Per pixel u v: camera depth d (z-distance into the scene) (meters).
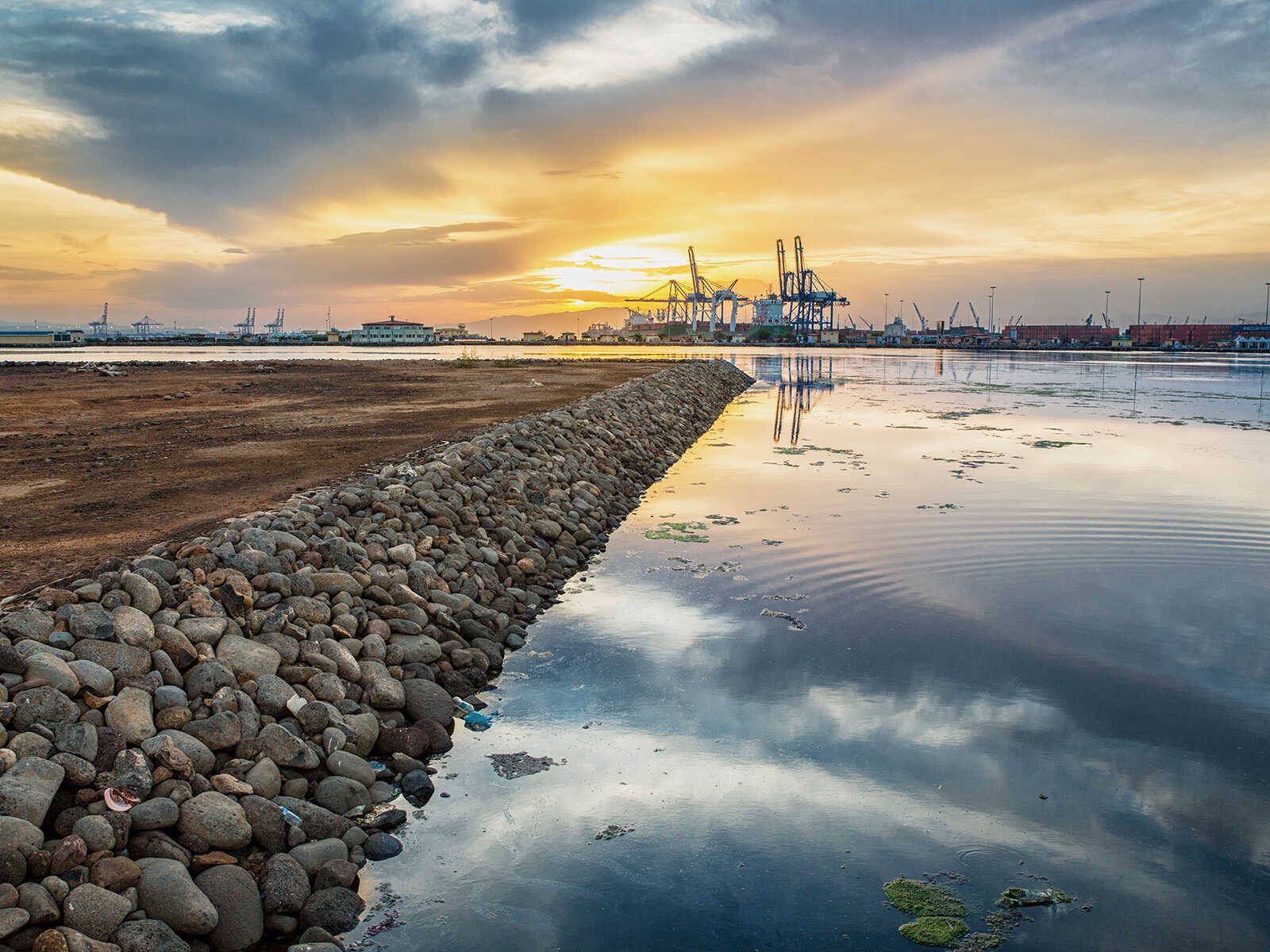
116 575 6.39
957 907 4.60
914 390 43.25
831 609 9.41
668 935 4.41
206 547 7.36
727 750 6.34
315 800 5.34
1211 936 4.37
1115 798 5.66
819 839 5.24
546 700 7.21
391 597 7.98
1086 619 9.08
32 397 25.42
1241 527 12.99
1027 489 16.06
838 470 18.38
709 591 10.05
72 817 4.34
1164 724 6.71
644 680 7.58
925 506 14.53
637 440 19.81
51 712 4.77
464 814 5.52
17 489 11.66
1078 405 34.19
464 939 4.38
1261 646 8.33
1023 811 5.52
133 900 4.11
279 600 7.02
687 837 5.27
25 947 3.68
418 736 6.27
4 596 6.81
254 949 4.26
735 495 15.74
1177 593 9.95
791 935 4.40
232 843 4.66
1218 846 5.14
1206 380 52.22
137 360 53.66
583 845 5.20
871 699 7.17
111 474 12.80
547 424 17.20
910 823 5.39
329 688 6.19
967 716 6.86
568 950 4.30
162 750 4.85
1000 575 10.64
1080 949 4.28
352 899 4.59
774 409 33.66
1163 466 18.77
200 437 17.14
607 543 12.37
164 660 5.68
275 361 53.09
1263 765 6.08
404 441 16.66
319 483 12.02
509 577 10.02
